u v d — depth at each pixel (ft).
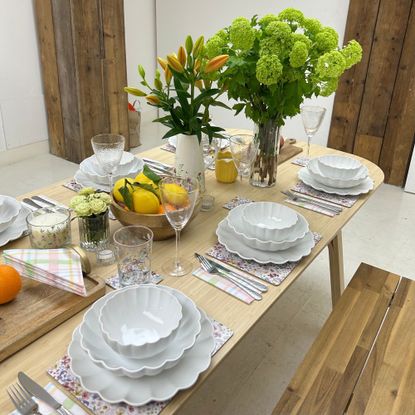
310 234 4.41
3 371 2.89
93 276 3.70
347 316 4.70
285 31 4.51
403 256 8.70
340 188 5.57
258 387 5.84
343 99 11.74
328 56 4.57
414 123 10.87
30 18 11.35
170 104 4.75
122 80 12.32
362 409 3.65
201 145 5.05
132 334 3.07
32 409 2.61
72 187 5.40
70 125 11.95
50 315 3.26
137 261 3.68
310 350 4.25
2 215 4.49
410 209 10.50
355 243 9.07
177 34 14.56
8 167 11.92
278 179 5.91
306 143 7.32
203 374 2.91
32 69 11.82
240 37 4.56
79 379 2.76
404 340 4.38
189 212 3.82
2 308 3.33
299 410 3.65
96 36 11.23
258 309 3.52
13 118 11.82
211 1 13.39
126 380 2.78
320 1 11.56
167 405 2.70
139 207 4.20
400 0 10.27
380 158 11.78
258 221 4.57
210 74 4.73
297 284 7.81
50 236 3.91
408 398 3.76
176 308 3.13
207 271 3.94
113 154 4.55
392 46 10.70
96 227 4.10
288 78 4.83
